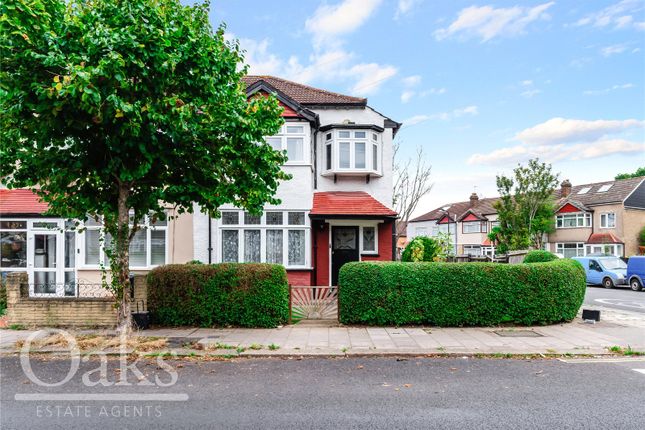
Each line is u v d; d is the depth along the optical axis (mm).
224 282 9727
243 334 9023
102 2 7426
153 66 7199
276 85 18484
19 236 14391
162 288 9781
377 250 16125
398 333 9125
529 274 9906
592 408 5051
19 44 6656
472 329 9531
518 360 7352
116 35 6613
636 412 4918
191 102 8070
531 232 32969
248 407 5070
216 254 14586
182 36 7699
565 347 8023
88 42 6738
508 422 4617
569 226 39156
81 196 8695
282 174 9508
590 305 15211
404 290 9758
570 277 10250
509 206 32938
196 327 9727
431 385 5945
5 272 14117
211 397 5438
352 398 5402
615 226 35938
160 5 7867
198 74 7867
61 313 9922
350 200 15703
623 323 10508
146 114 7195
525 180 32156
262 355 7531
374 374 6496
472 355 7605
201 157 8359
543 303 9891
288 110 15273
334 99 17297
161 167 8750
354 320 9836
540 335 9008
